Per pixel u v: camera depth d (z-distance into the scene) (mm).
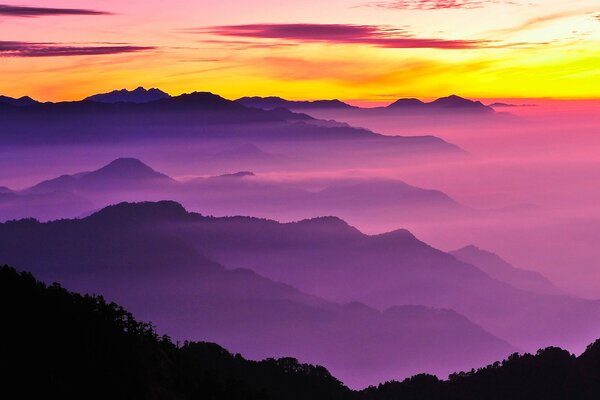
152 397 130625
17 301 133625
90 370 126125
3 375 118875
